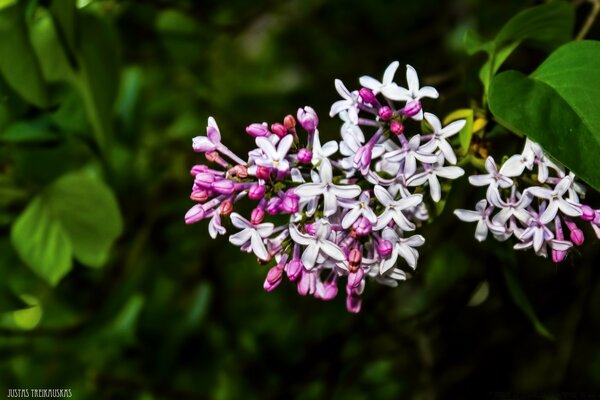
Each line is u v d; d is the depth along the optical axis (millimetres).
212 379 808
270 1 802
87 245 632
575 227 471
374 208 474
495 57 521
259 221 465
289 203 457
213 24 751
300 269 470
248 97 914
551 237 469
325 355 756
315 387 780
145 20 794
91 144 646
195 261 852
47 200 621
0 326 730
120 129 741
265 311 855
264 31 967
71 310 765
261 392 800
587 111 472
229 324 840
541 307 671
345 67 817
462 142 497
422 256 575
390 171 469
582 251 653
